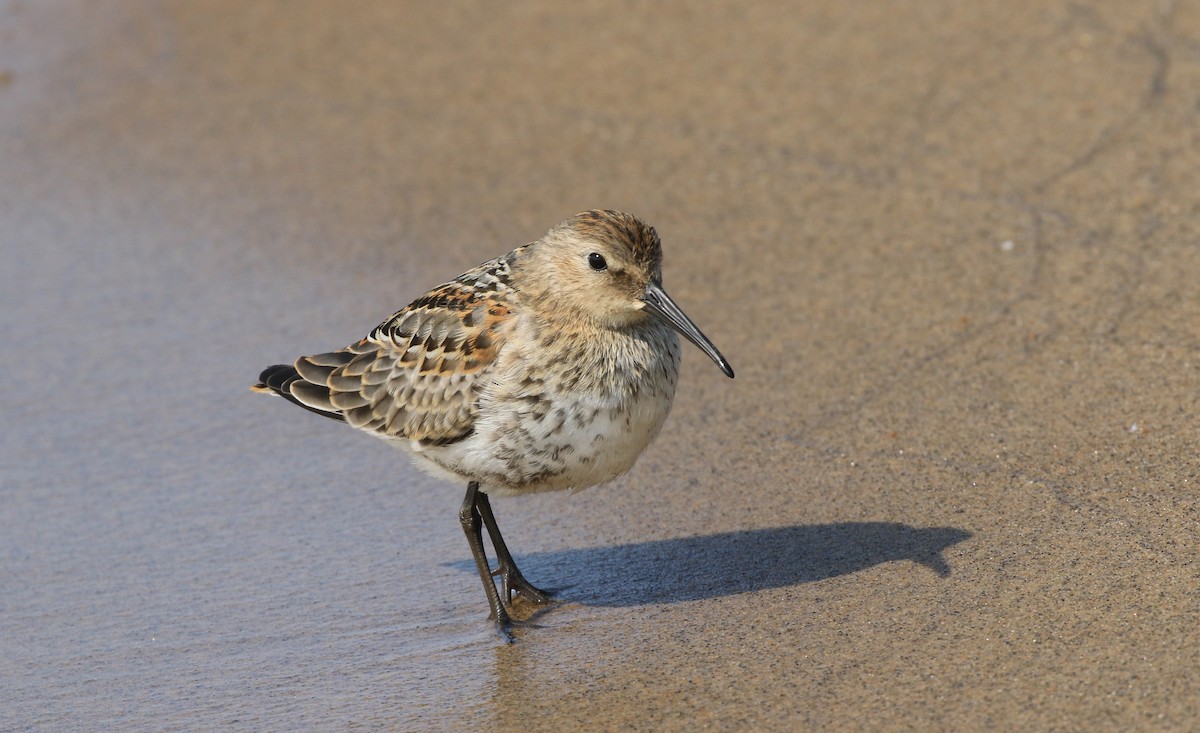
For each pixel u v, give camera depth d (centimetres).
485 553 1078
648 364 951
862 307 1402
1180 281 1342
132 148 1977
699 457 1188
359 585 1053
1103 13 1931
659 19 2131
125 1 2438
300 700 905
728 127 1817
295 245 1686
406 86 2052
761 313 1416
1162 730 767
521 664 930
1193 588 902
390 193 1783
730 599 983
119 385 1399
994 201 1561
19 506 1191
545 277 957
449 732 856
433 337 980
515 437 943
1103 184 1555
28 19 2391
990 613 912
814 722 820
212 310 1548
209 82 2144
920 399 1223
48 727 891
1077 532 997
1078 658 845
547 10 2223
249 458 1259
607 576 1038
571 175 1762
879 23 2008
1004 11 1983
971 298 1382
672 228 1608
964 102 1775
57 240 1742
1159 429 1116
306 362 1059
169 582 1069
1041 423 1157
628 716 852
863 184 1645
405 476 1220
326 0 2388
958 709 812
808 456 1166
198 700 912
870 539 1036
